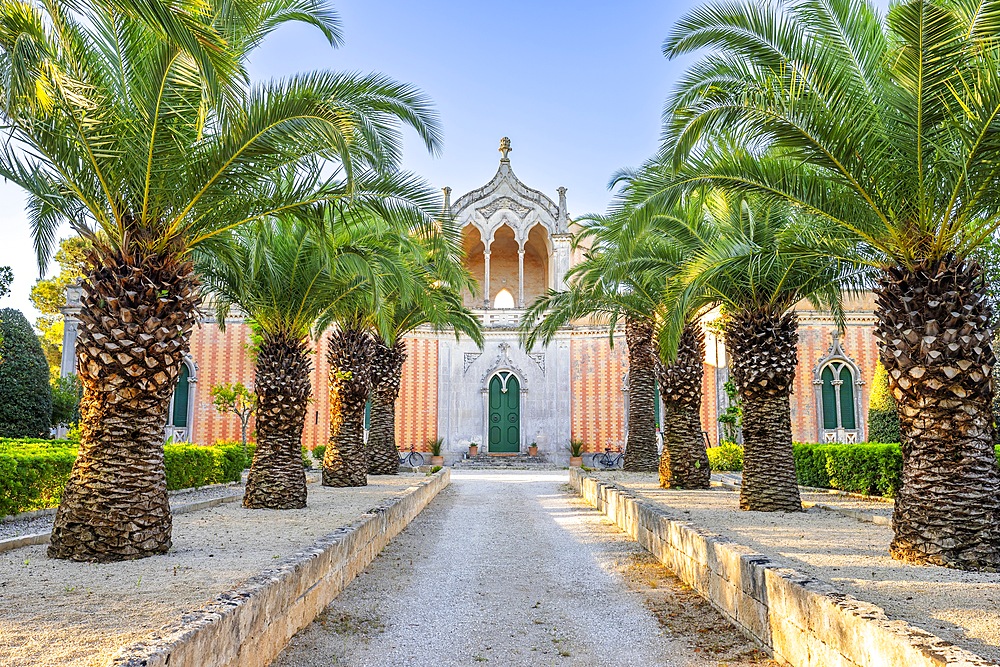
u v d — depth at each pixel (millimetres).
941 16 7922
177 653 4230
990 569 8375
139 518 8938
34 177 9219
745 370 14656
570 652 6625
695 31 10047
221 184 9375
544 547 12281
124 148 8781
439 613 7977
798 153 9617
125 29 9039
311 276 15047
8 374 25312
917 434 9023
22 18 7520
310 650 6449
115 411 9023
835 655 5230
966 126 8570
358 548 9750
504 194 39500
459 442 36375
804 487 20719
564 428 36219
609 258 15164
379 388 25984
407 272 15328
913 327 9016
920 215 8984
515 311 37656
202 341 33875
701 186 10281
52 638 5352
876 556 9281
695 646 6781
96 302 9102
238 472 24000
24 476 12516
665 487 19375
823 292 15562
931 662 4059
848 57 9633
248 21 9648
